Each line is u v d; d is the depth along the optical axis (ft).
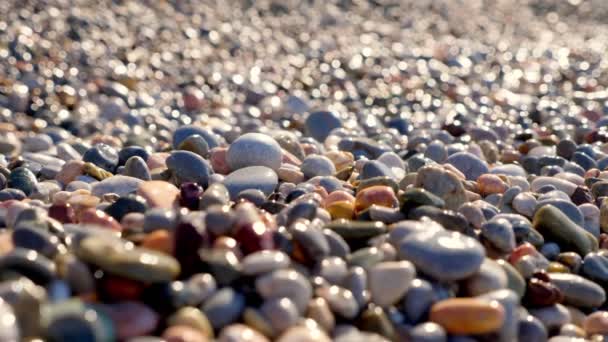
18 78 3.71
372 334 1.73
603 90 4.50
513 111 3.67
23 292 1.63
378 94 4.08
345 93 4.10
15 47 4.07
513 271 1.91
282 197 2.20
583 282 1.97
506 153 2.78
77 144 2.75
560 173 2.52
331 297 1.76
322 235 1.86
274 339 1.70
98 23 4.88
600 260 2.04
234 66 4.57
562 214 2.12
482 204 2.16
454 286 1.83
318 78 4.42
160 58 4.52
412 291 1.79
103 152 2.49
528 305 1.92
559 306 1.93
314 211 1.98
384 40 5.82
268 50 5.10
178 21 5.45
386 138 2.94
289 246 1.85
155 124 3.14
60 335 1.57
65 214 2.01
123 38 4.78
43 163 2.55
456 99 4.08
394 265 1.80
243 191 2.16
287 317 1.70
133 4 5.63
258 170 2.29
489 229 2.00
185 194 2.07
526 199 2.23
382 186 2.13
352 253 1.90
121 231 1.94
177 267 1.73
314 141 2.75
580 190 2.36
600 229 2.26
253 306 1.73
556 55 5.80
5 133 2.90
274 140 2.45
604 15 8.00
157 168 2.40
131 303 1.67
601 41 6.64
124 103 3.51
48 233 1.81
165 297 1.70
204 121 3.24
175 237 1.80
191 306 1.71
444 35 6.39
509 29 7.05
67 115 3.33
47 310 1.61
